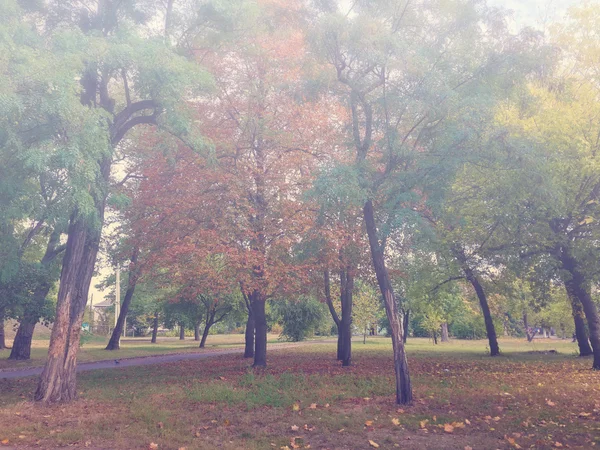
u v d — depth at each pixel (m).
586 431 8.73
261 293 19.80
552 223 18.81
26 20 14.98
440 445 8.02
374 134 15.15
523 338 77.38
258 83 20.06
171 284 21.52
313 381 16.09
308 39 13.61
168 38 15.20
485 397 12.38
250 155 20.44
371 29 12.83
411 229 11.89
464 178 17.09
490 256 20.03
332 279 25.83
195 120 17.06
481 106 12.27
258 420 10.05
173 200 19.14
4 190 12.10
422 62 12.21
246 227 18.56
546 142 16.64
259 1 17.28
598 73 18.67
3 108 10.14
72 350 13.45
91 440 8.70
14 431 9.37
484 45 13.45
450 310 49.25
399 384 11.81
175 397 13.15
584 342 28.50
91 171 11.34
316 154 19.92
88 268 14.20
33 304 24.39
